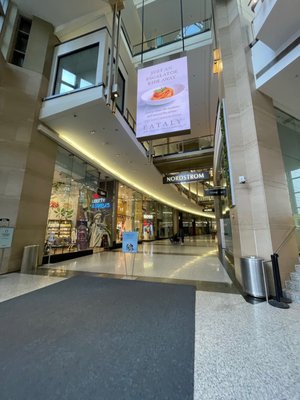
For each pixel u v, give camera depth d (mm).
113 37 5309
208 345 1898
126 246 5184
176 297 3201
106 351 1776
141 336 2035
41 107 5926
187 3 7754
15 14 6055
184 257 7723
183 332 2119
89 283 4004
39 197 5895
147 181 12352
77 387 1361
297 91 4340
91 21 6348
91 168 9328
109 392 1321
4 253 4867
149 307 2785
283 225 3771
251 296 3244
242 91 4395
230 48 4840
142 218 15945
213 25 5711
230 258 6258
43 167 6070
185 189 17328
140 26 8531
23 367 1556
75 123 6082
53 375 1472
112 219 11172
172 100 4223
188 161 9625
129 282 4090
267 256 3559
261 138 4023
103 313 2580
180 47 7008
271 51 4070
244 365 1621
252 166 3998
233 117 4434
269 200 3744
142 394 1309
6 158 5238
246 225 3924
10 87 5543
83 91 5379
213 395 1317
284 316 2537
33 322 2322
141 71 4590
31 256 5281
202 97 8633
